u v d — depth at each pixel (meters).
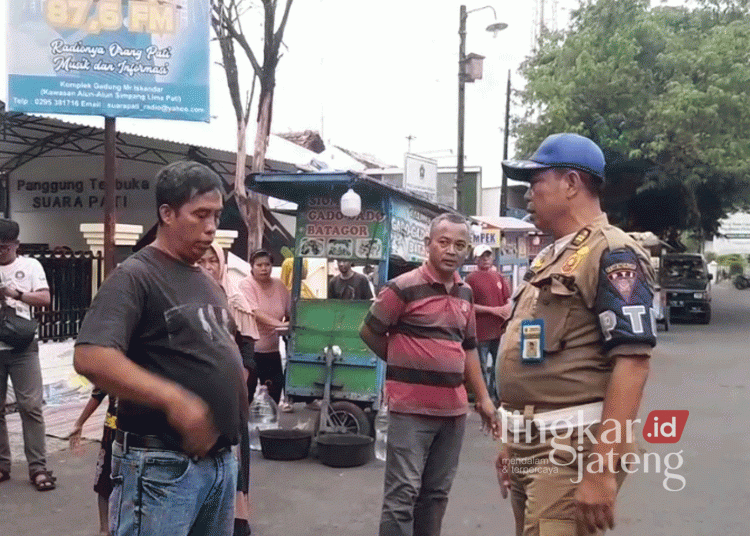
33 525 4.40
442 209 7.64
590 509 2.24
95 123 12.07
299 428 6.52
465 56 13.68
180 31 7.03
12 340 4.96
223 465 2.40
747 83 19.72
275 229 14.66
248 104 9.82
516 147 22.48
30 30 6.72
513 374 2.55
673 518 4.64
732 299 32.75
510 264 11.16
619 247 2.33
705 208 24.72
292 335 6.55
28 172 15.80
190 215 2.31
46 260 7.89
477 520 4.61
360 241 6.59
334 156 19.23
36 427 5.11
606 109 20.45
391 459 3.68
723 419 7.58
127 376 2.07
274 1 9.30
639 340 2.21
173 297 2.28
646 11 20.66
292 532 4.36
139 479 2.24
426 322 3.68
